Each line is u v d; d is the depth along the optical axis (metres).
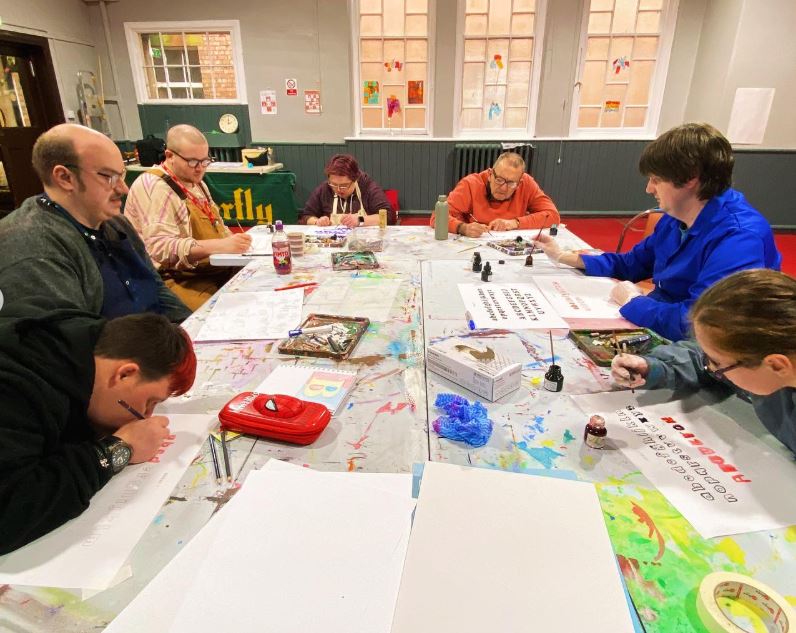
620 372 1.02
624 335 1.29
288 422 0.88
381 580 0.61
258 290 1.69
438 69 4.94
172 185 2.19
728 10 4.44
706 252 1.45
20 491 0.67
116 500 0.75
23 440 0.70
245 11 4.82
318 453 0.86
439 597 0.58
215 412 0.98
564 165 5.22
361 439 0.90
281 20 4.82
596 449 0.86
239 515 0.70
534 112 5.08
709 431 0.91
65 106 4.79
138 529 0.70
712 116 4.72
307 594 0.59
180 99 5.25
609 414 0.97
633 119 5.20
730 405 0.99
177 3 4.84
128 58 5.11
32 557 0.65
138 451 0.82
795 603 0.58
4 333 0.75
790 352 0.68
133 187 2.17
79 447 0.76
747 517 0.71
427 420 0.96
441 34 4.81
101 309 1.54
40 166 1.40
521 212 2.88
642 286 2.29
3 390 0.71
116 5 4.91
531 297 1.62
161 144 4.74
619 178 5.27
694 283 1.45
